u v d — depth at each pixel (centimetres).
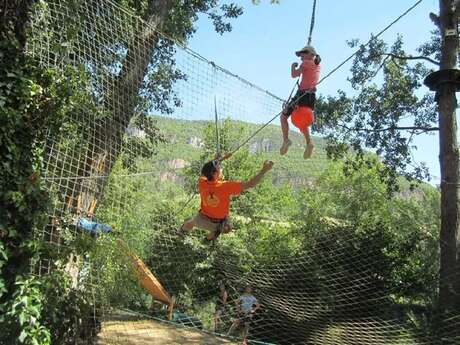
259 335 1120
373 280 1207
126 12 762
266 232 1817
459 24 1625
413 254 1316
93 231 764
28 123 666
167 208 973
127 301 879
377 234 1300
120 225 834
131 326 1104
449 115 1477
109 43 790
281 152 637
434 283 1206
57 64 725
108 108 789
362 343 1000
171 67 1020
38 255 643
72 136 728
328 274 1169
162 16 1059
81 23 743
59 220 720
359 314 1109
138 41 870
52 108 681
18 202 624
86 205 748
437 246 1365
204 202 598
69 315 696
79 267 734
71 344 701
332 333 1058
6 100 639
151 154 990
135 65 852
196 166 1163
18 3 666
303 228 1355
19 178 639
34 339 596
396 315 1084
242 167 2395
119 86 823
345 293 1130
